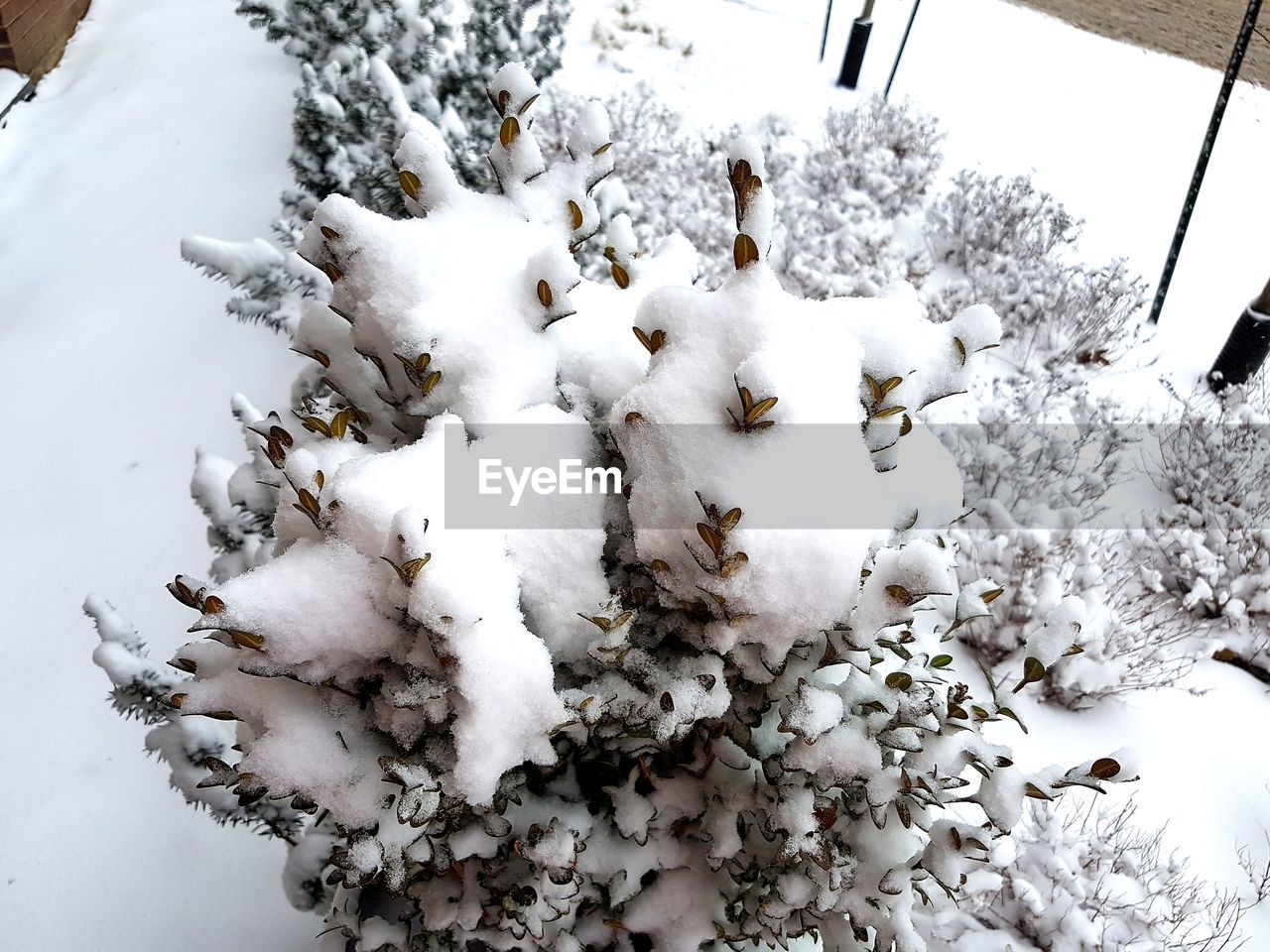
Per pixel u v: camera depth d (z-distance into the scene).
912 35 7.00
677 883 1.37
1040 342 4.27
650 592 1.17
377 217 1.18
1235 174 5.67
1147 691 2.91
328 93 3.09
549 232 1.29
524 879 1.27
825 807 1.16
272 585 0.97
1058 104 6.30
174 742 1.56
